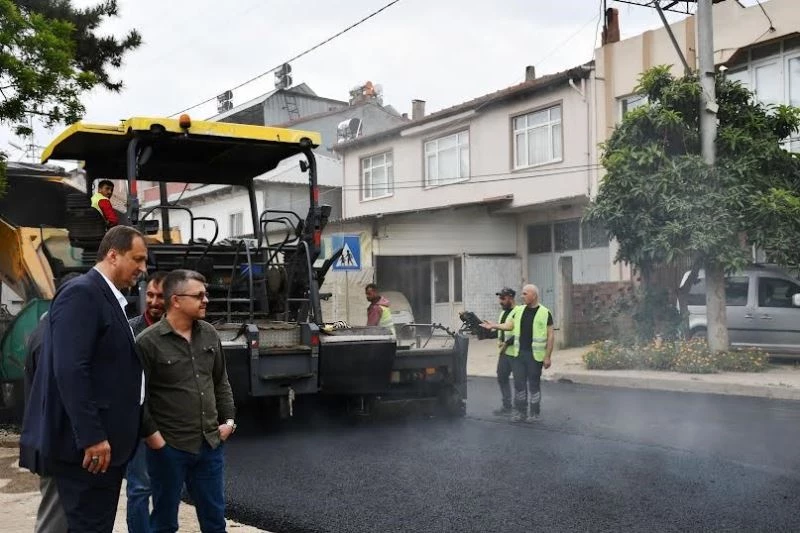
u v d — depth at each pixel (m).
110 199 10.13
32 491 6.83
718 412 10.57
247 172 10.88
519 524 5.80
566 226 23.61
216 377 4.84
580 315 19.28
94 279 3.98
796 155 15.16
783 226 14.14
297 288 10.14
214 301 9.52
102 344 3.95
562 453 8.11
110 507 3.98
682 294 15.40
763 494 6.43
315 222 9.98
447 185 26.55
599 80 21.44
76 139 9.47
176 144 9.77
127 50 15.56
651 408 11.05
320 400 10.25
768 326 14.86
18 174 12.72
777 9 17.92
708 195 14.33
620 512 6.02
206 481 4.65
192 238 10.02
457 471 7.42
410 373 9.96
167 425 4.50
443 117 26.17
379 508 6.28
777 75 18.22
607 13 21.88
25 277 11.16
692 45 19.45
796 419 9.89
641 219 14.94
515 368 10.17
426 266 25.86
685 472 7.20
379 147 29.41
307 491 6.85
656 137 15.47
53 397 3.88
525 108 23.61
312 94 41.69
